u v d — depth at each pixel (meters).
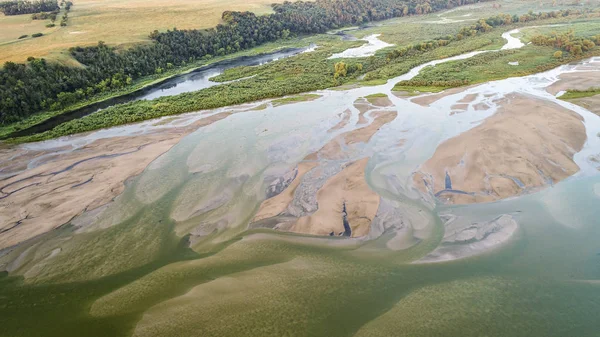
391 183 39.59
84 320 25.61
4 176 44.00
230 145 49.88
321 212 35.66
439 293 26.41
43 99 66.19
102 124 57.94
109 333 24.47
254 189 39.69
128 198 38.88
